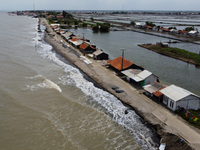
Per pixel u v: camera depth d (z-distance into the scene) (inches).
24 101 1305.4
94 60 2380.7
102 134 1029.2
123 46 3526.1
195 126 1054.4
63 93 1464.1
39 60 2295.8
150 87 1440.7
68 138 983.0
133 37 4697.3
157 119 1123.9
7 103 1263.5
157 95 1317.7
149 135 1019.9
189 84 1843.0
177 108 1193.4
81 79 1769.2
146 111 1213.1
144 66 2352.4
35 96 1384.1
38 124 1077.8
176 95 1208.2
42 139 968.9
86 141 973.2
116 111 1244.5
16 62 2107.5
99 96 1445.6
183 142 905.5
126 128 1080.8
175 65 2458.2
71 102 1331.2
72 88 1567.4
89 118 1165.7
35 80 1660.9
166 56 2910.9
